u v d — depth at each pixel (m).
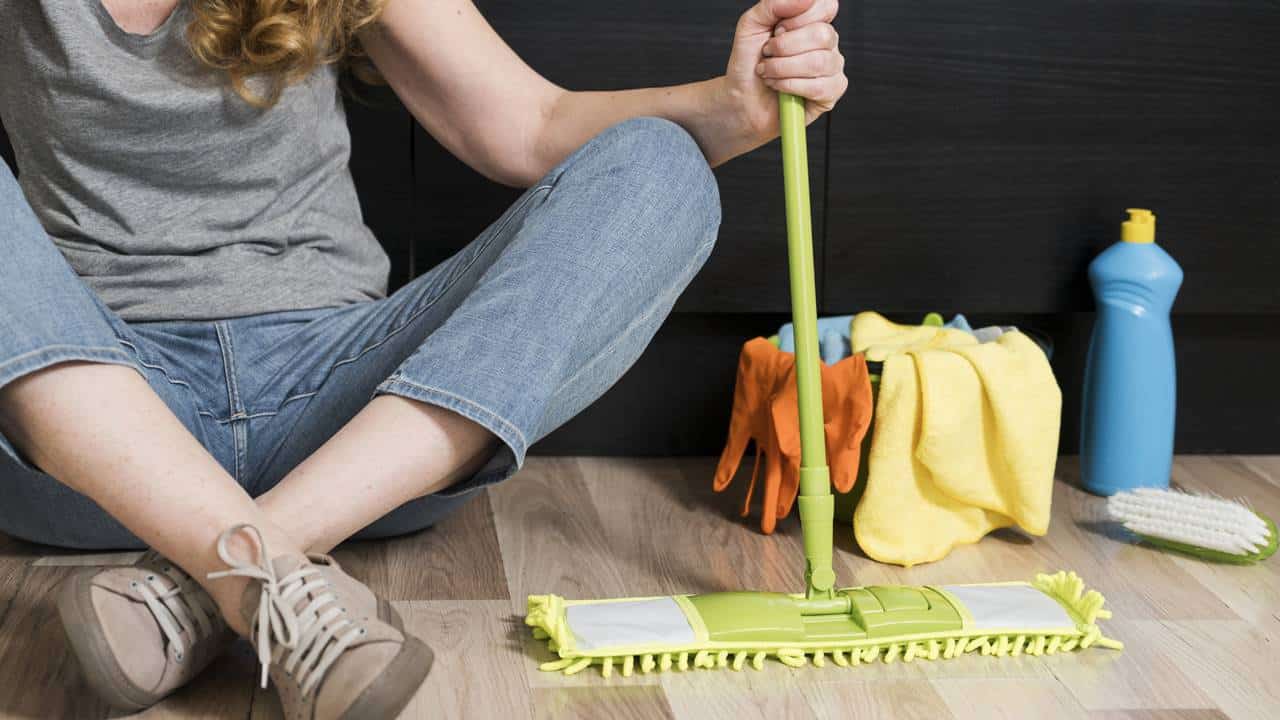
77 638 0.95
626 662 1.11
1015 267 1.75
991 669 1.15
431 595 1.29
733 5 1.66
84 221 1.22
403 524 1.39
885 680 1.12
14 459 0.99
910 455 1.45
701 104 1.26
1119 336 1.65
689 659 1.16
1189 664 1.17
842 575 1.41
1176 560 1.46
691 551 1.45
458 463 1.05
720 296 1.72
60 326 0.93
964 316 1.82
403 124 1.66
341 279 1.31
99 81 1.17
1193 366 1.86
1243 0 1.71
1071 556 1.47
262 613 0.91
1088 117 1.72
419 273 1.70
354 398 1.24
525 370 1.04
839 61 1.21
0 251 0.94
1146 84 1.72
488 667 1.13
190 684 1.07
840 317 1.73
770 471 1.50
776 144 1.70
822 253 1.72
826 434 1.47
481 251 1.20
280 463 1.28
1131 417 1.65
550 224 1.12
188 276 1.23
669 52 1.66
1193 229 1.76
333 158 1.33
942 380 1.44
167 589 1.00
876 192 1.71
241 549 0.93
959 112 1.70
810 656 1.17
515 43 1.65
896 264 1.73
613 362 1.17
